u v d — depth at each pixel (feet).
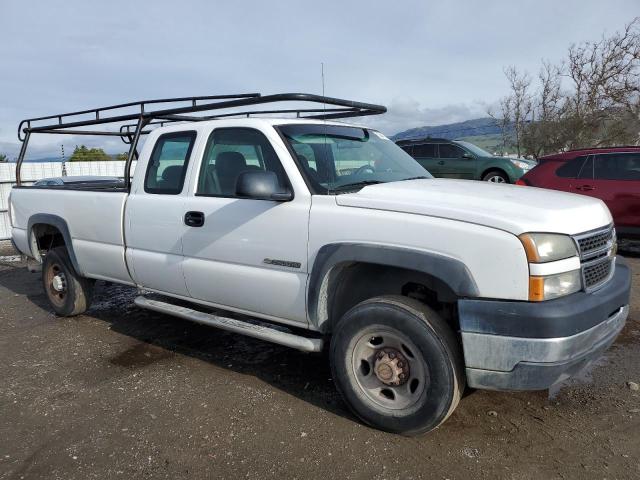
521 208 9.73
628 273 11.22
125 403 12.26
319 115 17.70
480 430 10.64
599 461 9.52
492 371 9.32
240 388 12.87
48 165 57.52
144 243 14.71
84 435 10.91
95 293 22.44
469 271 9.28
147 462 9.91
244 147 12.80
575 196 11.43
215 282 13.09
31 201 19.15
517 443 10.16
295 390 12.69
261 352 15.23
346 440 10.41
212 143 13.53
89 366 14.55
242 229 12.29
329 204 10.98
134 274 15.33
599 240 10.21
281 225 11.60
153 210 14.29
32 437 10.92
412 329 9.82
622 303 10.30
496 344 9.15
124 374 13.92
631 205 25.50
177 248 13.82
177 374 13.82
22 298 22.40
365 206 10.55
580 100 67.05
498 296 9.11
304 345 11.60
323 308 11.39
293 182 11.56
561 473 9.21
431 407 9.82
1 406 12.32
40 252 19.81
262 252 11.99
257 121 12.65
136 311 19.66
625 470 9.25
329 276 11.06
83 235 16.87
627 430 10.50
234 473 9.52
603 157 26.71
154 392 12.78
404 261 9.82
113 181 24.56
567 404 11.62
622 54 64.59
